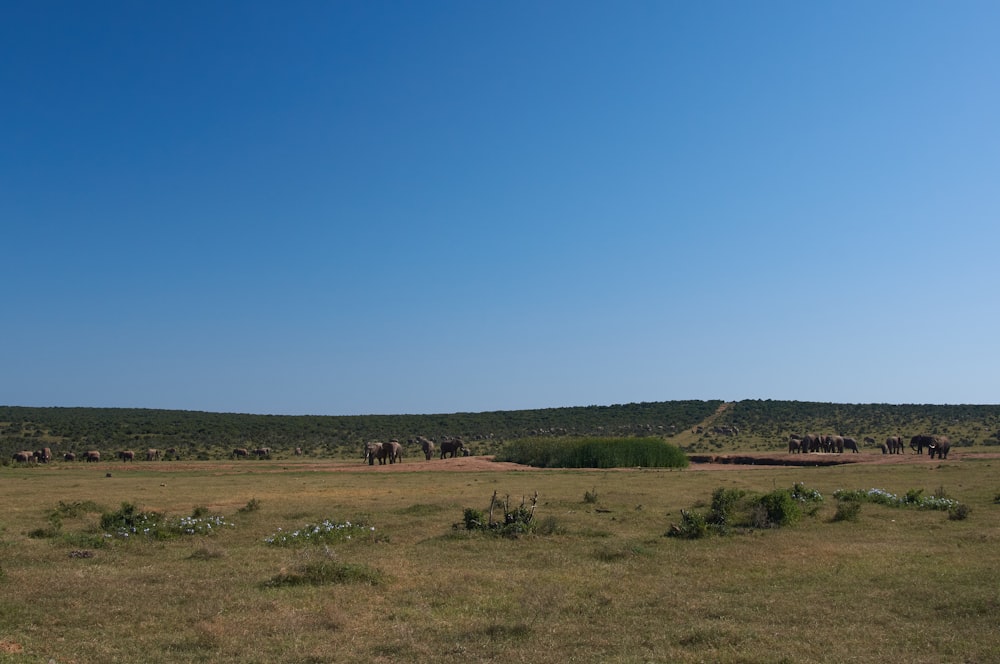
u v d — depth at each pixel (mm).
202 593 14156
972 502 27859
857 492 30031
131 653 10602
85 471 52500
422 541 20938
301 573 15359
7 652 10531
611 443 57344
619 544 19531
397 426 115875
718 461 60625
